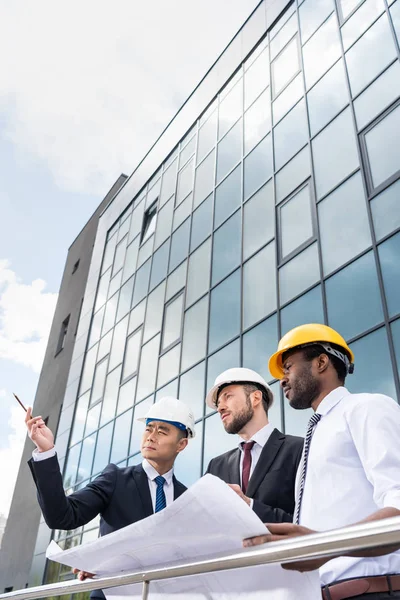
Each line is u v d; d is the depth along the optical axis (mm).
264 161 11750
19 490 20125
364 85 9422
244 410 3611
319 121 10336
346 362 2268
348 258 8195
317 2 12039
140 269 16641
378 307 7293
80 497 2842
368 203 8242
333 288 8234
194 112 16953
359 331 7430
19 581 16672
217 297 11453
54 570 14555
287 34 12891
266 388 3756
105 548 1588
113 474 3182
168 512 1323
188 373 11391
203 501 1284
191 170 15633
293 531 1331
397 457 1575
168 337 13031
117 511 3029
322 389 2180
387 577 1584
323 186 9469
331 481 1789
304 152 10422
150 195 18422
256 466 3326
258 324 9680
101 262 21047
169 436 3332
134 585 1760
